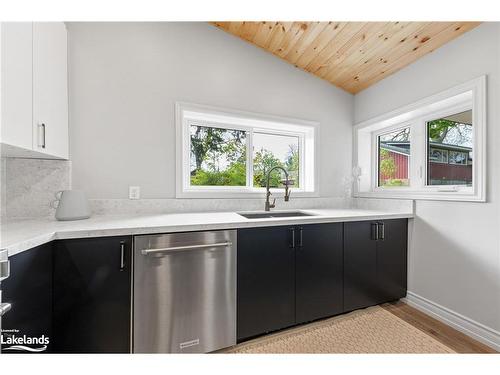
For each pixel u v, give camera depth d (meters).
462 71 1.69
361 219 1.86
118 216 1.69
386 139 2.56
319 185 2.56
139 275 1.25
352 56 2.13
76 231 1.14
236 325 1.46
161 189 1.93
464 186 1.80
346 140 2.70
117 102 1.81
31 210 1.61
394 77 2.23
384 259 1.98
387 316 1.88
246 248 1.49
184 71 2.00
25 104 1.17
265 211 2.15
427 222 1.93
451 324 1.73
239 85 2.20
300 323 1.67
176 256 1.32
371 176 2.70
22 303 0.94
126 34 1.83
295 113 2.43
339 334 1.63
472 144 1.63
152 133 1.90
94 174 1.75
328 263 1.75
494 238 1.51
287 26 1.97
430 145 2.11
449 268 1.77
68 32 1.68
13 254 0.86
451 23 1.61
